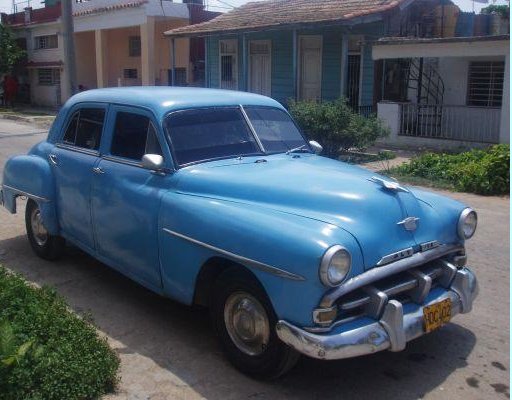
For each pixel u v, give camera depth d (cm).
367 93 1731
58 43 3067
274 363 378
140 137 489
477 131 1488
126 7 2461
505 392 388
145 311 508
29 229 650
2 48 3016
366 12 1539
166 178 455
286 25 1625
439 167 1140
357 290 366
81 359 375
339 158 1329
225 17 2072
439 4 1772
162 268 450
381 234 374
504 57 1413
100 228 520
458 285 418
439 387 392
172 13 2453
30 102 3372
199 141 479
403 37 1728
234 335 405
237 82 2052
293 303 349
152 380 395
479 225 803
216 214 403
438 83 1617
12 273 536
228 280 398
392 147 1536
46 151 614
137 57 2778
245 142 501
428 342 456
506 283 583
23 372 348
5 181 666
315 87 1819
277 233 362
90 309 511
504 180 1015
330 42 1745
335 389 388
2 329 363
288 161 486
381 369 414
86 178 532
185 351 436
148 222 455
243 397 377
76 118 585
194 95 514
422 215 412
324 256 336
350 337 346
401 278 387
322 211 383
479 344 453
